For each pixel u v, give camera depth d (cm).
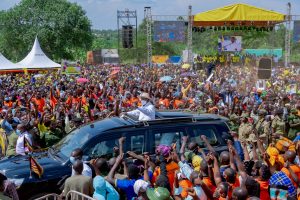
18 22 7881
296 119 1179
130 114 849
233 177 603
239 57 4275
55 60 7981
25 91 2092
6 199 700
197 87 2302
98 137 765
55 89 2300
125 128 781
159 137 790
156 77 3158
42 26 7688
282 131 1156
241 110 1420
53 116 1271
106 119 869
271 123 1163
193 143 750
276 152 741
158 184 596
